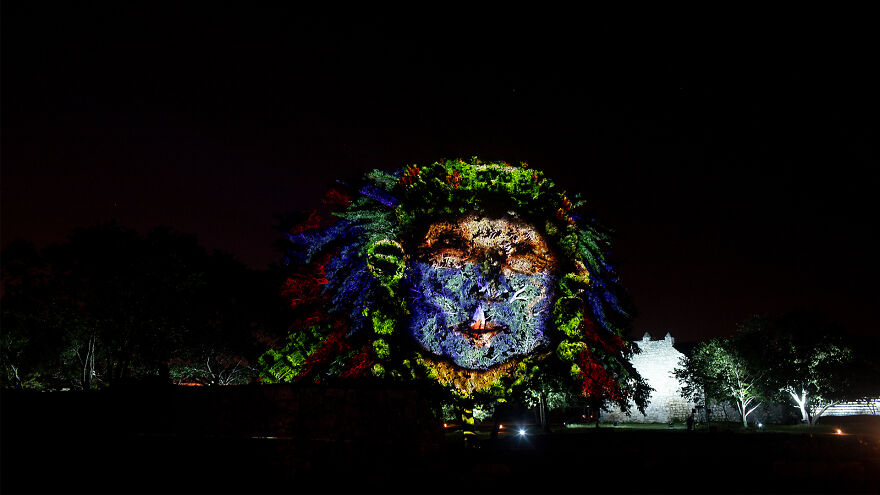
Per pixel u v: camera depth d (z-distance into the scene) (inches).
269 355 1441.9
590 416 2261.3
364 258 1286.9
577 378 1269.7
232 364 1923.0
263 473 538.6
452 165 1311.5
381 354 1191.6
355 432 609.9
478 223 1250.0
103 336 1293.1
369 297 1246.3
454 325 1216.2
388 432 628.7
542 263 1253.7
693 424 1909.4
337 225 1363.2
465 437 992.2
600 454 737.6
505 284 1235.9
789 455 737.6
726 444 881.5
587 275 1318.9
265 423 598.9
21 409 597.3
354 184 1397.6
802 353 1950.1
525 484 559.5
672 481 576.4
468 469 597.6
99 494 472.7
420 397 684.7
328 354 1280.8
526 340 1238.3
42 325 1300.4
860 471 594.2
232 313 1785.2
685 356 2255.2
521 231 1263.5
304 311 1398.9
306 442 575.2
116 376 1298.0
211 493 486.3
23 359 1417.3
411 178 1323.8
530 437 1123.9
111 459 543.8
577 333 1259.2
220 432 594.6
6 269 1272.1
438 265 1226.0
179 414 609.3
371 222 1328.7
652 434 1248.2
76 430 585.9
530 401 1279.5
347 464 568.1
